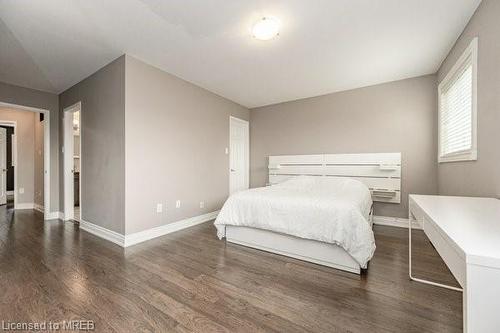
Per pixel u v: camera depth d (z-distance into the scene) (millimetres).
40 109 3738
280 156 4422
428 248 2518
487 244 726
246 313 1430
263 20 1978
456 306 1485
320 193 2641
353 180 3379
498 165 1644
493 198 1696
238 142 4699
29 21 1981
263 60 2770
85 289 1683
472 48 1947
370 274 1935
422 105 3260
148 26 2080
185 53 2590
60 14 1895
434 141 3189
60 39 2275
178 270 2006
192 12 1896
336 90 3832
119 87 2645
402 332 1260
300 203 2207
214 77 3279
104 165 2869
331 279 1854
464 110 2314
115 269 2014
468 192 2133
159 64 2859
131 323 1328
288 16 1953
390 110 3477
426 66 2965
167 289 1695
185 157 3365
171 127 3143
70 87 3574
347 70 3070
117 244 2637
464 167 2227
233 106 4430
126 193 2590
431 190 3215
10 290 1662
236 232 2668
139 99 2729
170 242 2729
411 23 2061
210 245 2635
